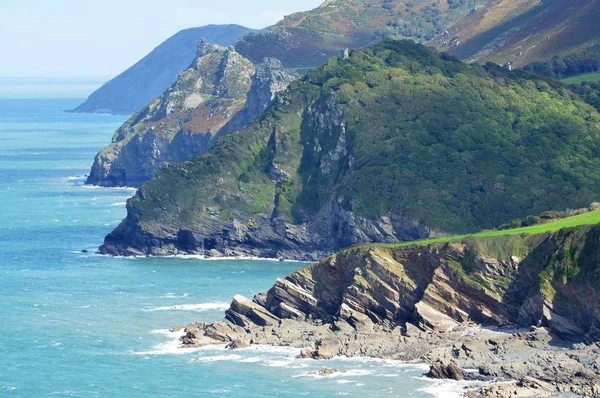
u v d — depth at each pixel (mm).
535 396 183375
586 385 186500
